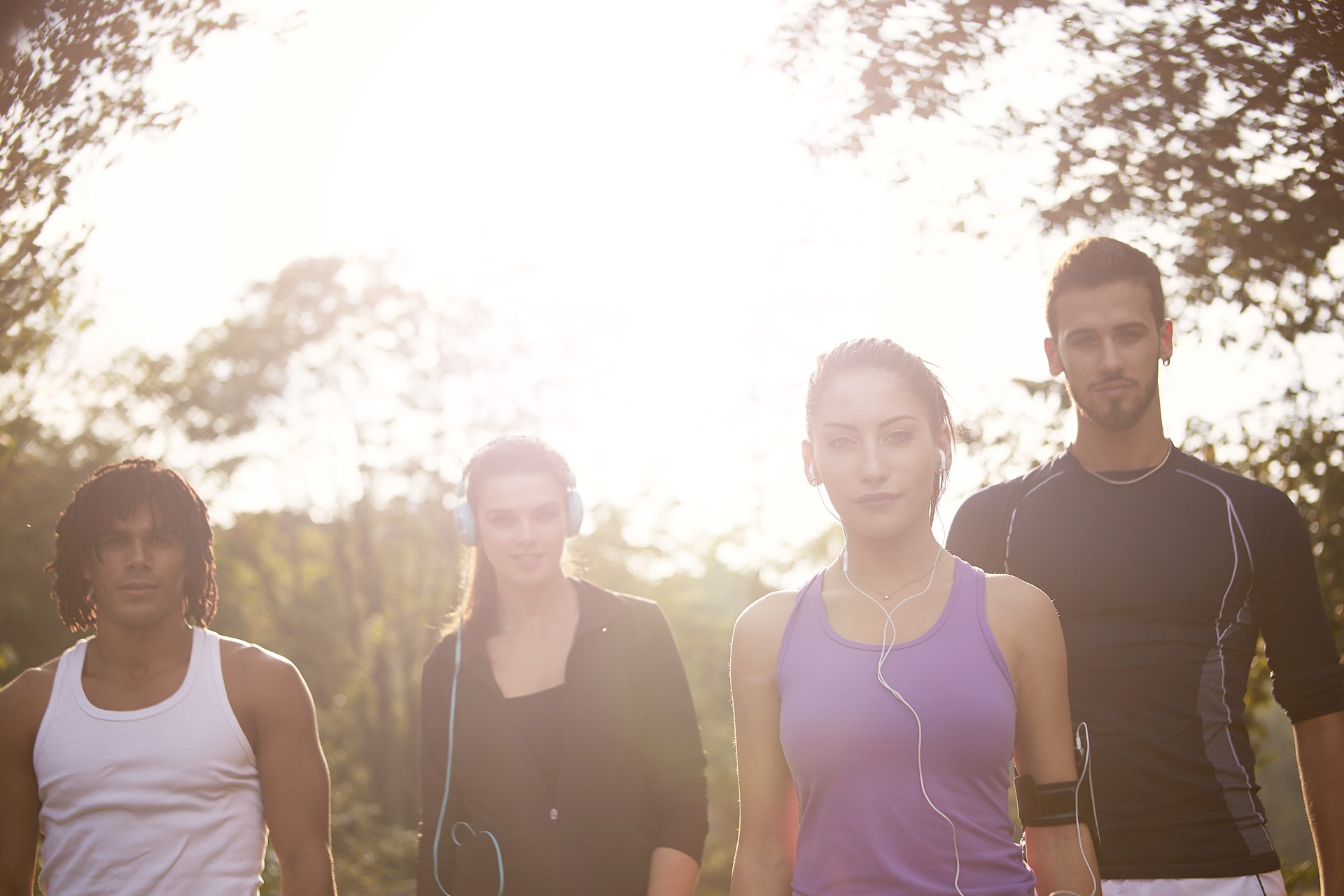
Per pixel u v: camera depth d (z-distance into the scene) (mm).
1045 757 1895
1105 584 2477
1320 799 2391
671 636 2959
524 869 2672
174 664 2316
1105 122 2971
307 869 2277
